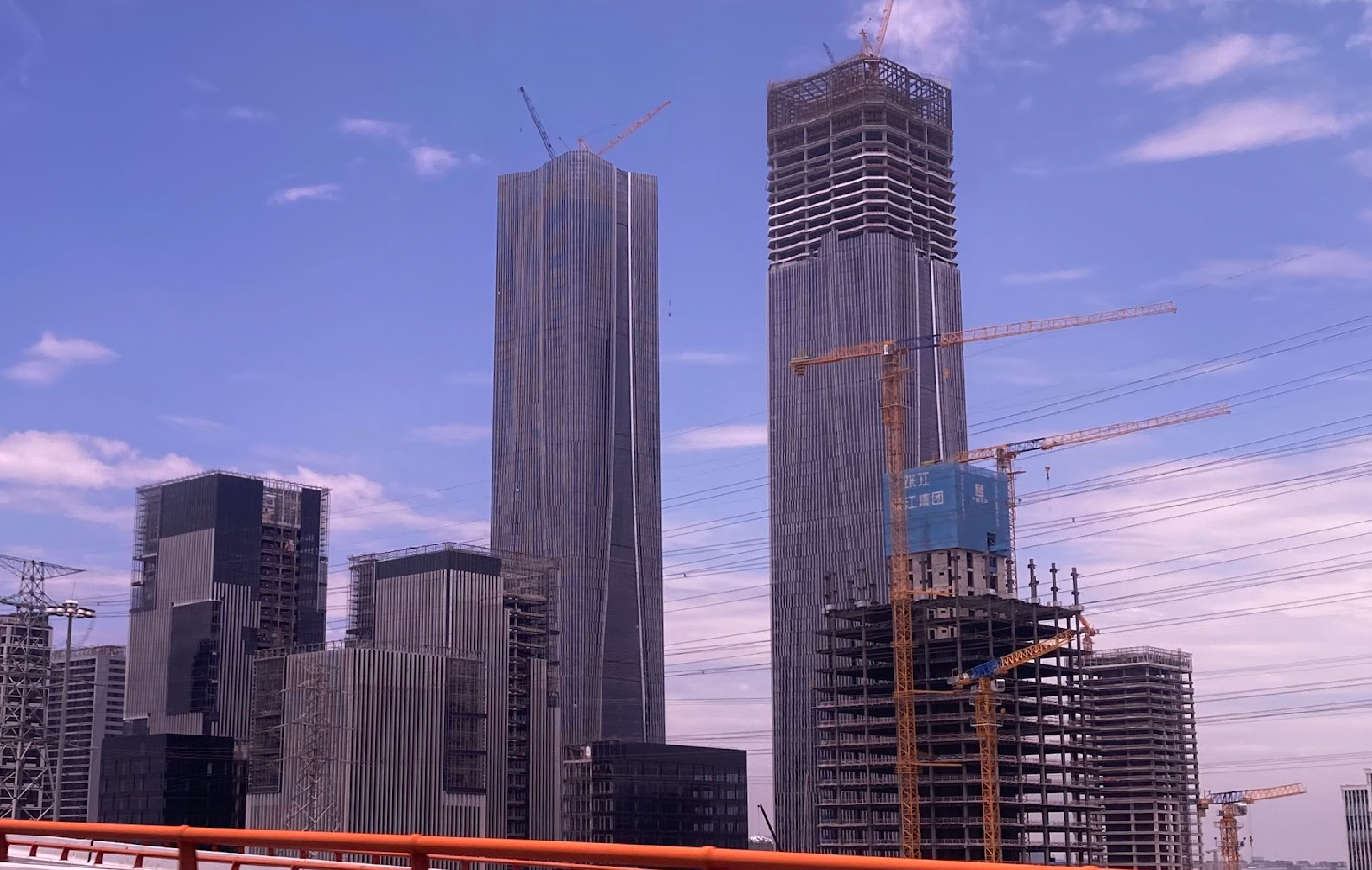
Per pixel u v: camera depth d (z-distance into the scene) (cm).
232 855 3816
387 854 3100
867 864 2434
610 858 2750
